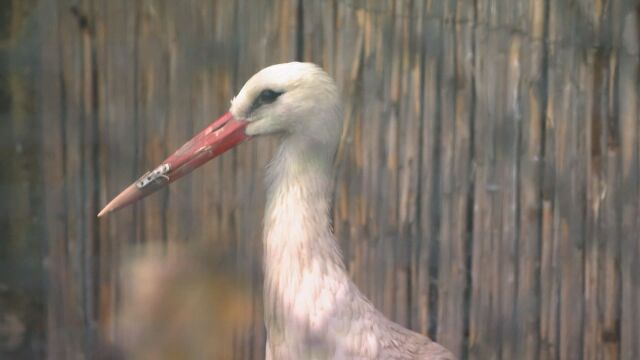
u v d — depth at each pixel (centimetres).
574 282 459
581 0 437
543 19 437
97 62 430
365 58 434
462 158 444
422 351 381
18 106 432
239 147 438
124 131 435
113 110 433
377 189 443
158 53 430
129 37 429
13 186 439
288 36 431
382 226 446
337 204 442
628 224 456
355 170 441
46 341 452
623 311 462
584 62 442
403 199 445
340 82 434
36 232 444
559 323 462
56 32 427
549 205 452
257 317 444
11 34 425
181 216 441
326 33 431
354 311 360
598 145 449
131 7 427
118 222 442
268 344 370
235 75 432
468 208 449
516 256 454
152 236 441
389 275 450
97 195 440
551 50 439
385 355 365
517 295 457
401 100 438
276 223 362
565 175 450
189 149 369
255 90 363
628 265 459
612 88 445
